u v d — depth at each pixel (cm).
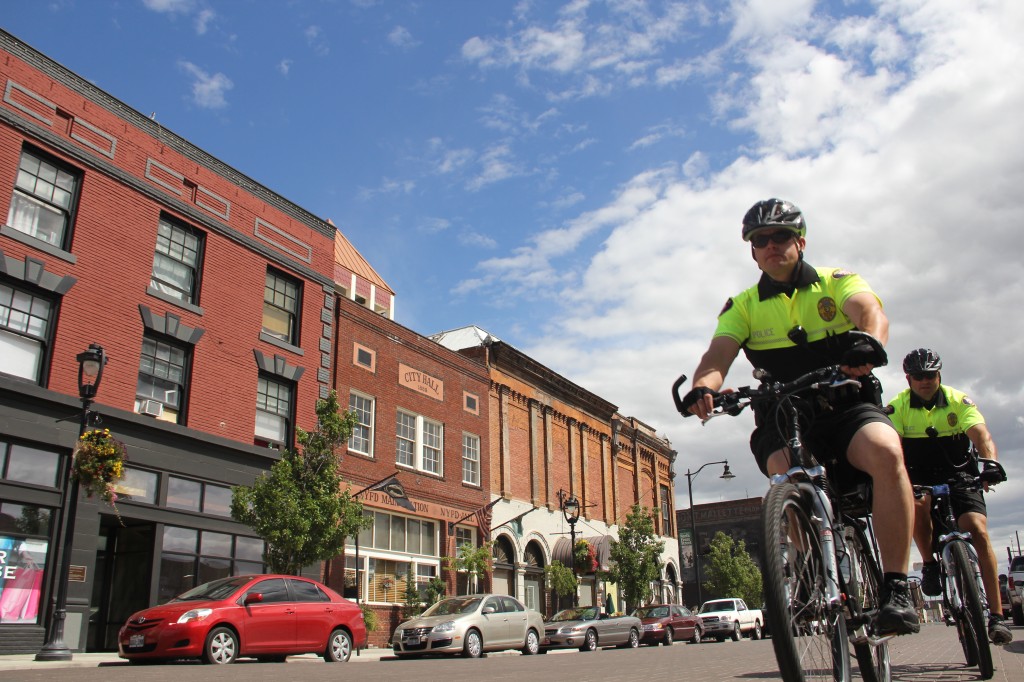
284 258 2175
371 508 2331
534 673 964
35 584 1475
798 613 300
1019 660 758
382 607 2277
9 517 1458
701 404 347
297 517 1653
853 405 343
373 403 2419
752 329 381
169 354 1834
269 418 2059
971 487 608
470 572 2547
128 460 1661
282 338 2150
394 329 2561
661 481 4456
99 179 1734
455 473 2722
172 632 1149
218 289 1967
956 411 631
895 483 319
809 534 321
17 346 1537
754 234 366
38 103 1642
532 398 3272
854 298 350
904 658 816
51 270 1600
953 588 605
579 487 3528
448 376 2786
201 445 1831
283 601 1305
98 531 1625
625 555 3281
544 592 3091
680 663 1146
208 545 1812
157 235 1856
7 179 1561
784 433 343
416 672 1012
